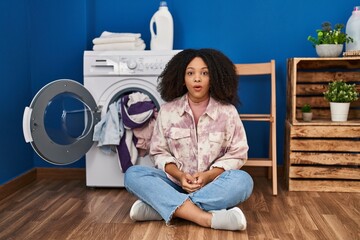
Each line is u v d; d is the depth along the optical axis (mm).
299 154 2357
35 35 2658
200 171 1892
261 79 2736
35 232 1707
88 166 2396
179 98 1991
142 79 2328
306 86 2684
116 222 1830
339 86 2434
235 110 1939
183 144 1918
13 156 2416
